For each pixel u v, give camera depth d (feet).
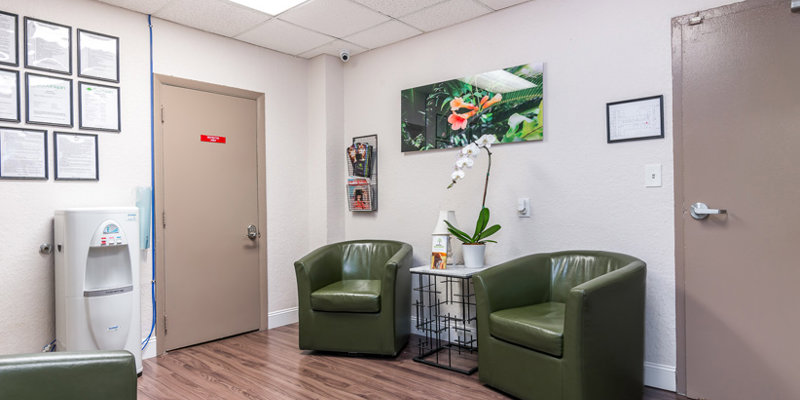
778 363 7.02
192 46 10.77
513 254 9.97
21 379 3.89
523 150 9.83
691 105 7.76
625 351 7.16
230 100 11.45
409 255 10.59
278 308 12.46
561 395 6.64
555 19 9.36
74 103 8.99
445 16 10.43
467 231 10.71
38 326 8.55
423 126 11.40
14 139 8.29
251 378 8.72
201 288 10.86
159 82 10.18
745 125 7.27
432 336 11.30
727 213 7.43
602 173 8.77
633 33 8.40
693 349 7.75
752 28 7.20
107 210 8.32
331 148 12.88
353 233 12.99
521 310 8.04
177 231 10.45
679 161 7.88
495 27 10.24
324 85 12.78
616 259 8.09
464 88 10.66
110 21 9.50
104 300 8.23
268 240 12.21
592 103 8.89
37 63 8.54
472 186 10.64
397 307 9.77
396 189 12.05
